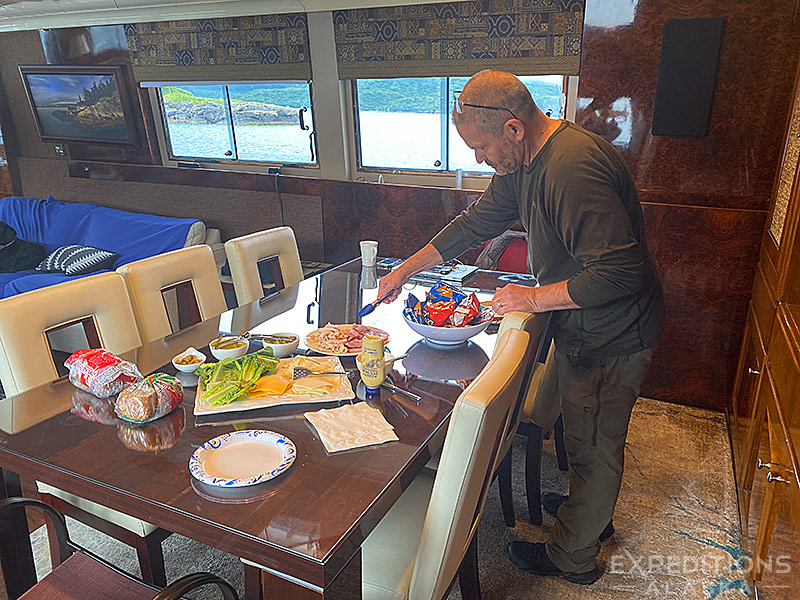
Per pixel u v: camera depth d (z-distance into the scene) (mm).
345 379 1592
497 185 1955
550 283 1712
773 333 1837
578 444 1737
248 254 2484
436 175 3516
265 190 3971
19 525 1516
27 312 1666
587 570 1845
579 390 1693
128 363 1583
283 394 1510
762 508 1679
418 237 3557
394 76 3320
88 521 1619
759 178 2479
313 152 3852
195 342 1869
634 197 1611
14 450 1296
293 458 1246
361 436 1335
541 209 1587
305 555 1002
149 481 1191
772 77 2354
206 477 1178
